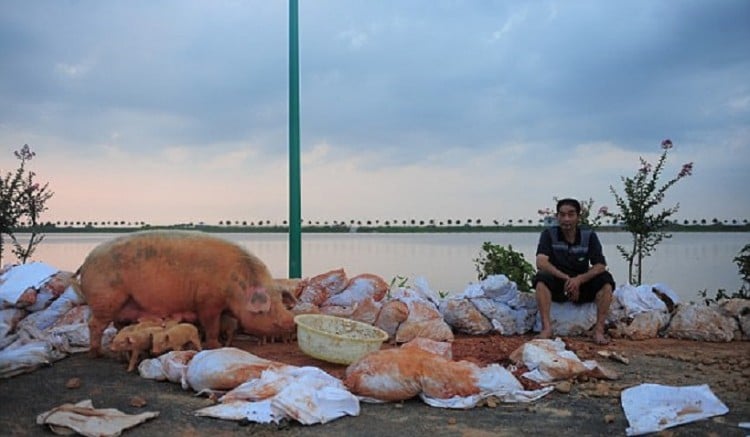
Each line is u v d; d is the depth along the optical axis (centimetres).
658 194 968
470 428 446
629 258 993
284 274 1141
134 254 652
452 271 1248
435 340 664
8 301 729
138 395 521
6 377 574
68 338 683
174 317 660
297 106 893
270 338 701
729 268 1321
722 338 737
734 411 472
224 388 514
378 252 1789
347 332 688
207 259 661
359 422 459
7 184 1024
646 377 575
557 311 761
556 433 437
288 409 453
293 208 891
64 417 444
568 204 733
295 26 893
